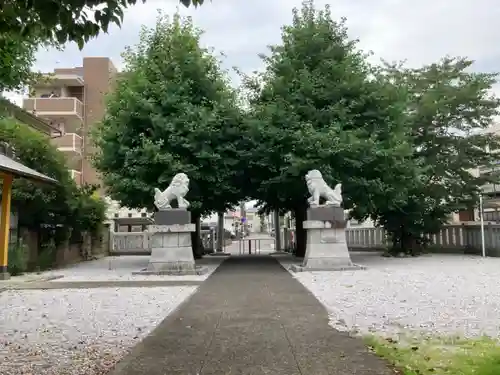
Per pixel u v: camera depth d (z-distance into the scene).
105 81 43.66
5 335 8.08
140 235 35.97
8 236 19.17
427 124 27.14
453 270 18.17
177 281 15.84
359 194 22.47
